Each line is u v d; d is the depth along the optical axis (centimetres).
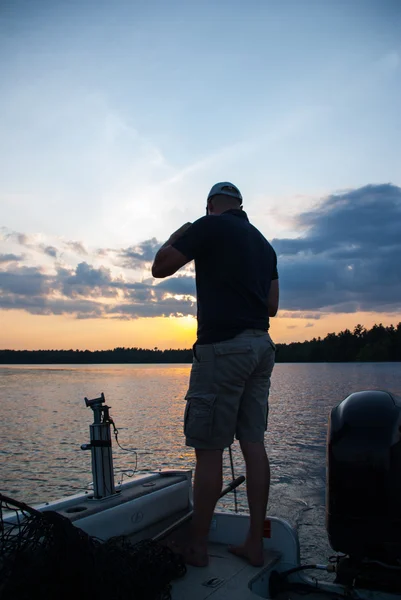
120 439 1366
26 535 164
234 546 249
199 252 245
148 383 5097
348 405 222
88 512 206
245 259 243
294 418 1731
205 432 232
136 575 178
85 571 161
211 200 275
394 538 202
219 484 234
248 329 238
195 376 240
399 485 203
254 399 247
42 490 910
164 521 255
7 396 3397
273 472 903
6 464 1127
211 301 241
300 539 555
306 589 224
